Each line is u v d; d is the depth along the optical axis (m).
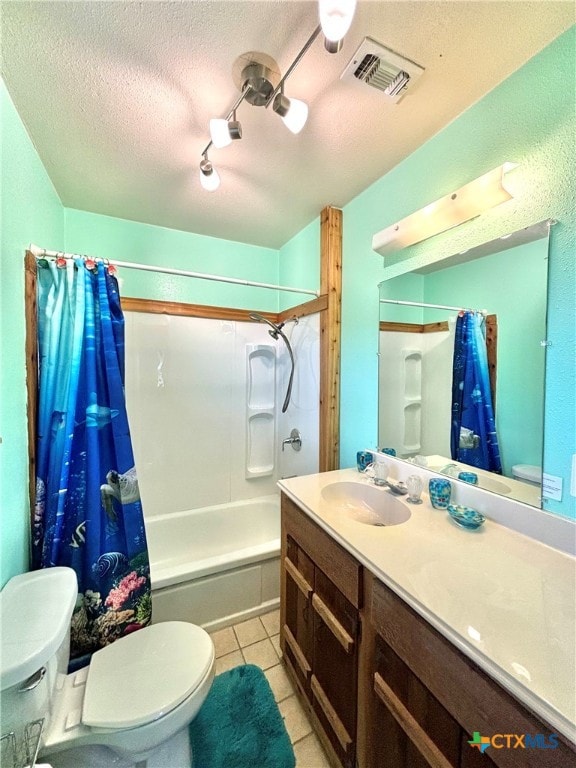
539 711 0.50
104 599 1.29
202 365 2.39
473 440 1.21
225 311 2.45
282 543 1.50
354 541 0.98
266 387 2.64
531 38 0.92
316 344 2.07
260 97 1.05
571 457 0.93
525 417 1.04
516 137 1.03
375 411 1.68
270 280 2.61
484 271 1.17
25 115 1.17
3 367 0.99
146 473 2.24
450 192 1.25
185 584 1.65
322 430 1.97
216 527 2.40
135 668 1.04
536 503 1.01
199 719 1.25
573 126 0.91
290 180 1.62
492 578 0.81
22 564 1.13
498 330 1.13
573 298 0.92
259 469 2.62
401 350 1.53
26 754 0.78
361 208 1.74
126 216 2.03
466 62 0.98
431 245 1.38
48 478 1.25
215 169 1.53
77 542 1.27
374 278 1.67
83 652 1.26
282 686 1.39
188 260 2.31
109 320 1.37
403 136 1.31
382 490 1.41
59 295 1.30
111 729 0.88
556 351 0.96
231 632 1.70
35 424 1.24
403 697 0.79
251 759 1.11
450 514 1.11
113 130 1.27
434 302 1.37
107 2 0.81
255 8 0.83
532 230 1.01
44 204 1.49
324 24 0.74
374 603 0.89
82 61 0.97
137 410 2.19
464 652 0.62
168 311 2.25
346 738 0.98
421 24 0.87
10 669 0.73
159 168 1.52
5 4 0.80
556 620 0.67
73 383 1.27
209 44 0.93
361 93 1.09
